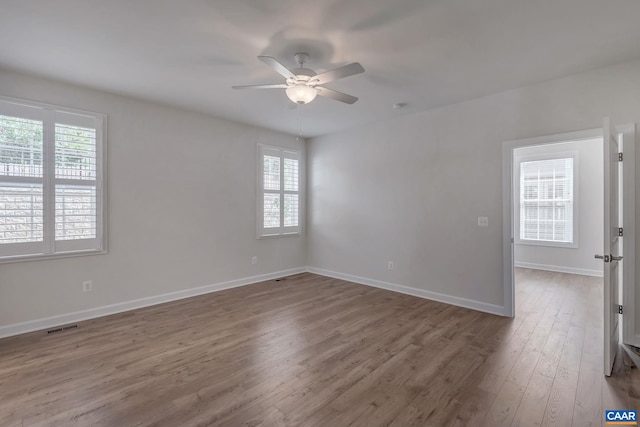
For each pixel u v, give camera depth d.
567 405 1.99
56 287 3.29
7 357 2.61
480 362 2.54
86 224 3.45
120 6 2.03
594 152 5.61
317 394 2.12
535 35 2.38
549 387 2.19
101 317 3.54
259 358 2.61
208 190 4.52
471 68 2.95
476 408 1.97
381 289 4.74
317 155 5.73
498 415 1.91
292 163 5.67
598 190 5.59
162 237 4.06
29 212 3.12
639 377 2.30
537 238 6.23
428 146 4.23
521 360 2.56
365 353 2.70
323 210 5.65
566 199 5.91
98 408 1.97
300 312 3.73
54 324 3.27
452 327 3.26
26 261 3.12
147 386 2.21
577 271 5.78
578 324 3.33
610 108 2.89
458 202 3.96
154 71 3.03
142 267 3.89
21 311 3.10
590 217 5.65
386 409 1.97
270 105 4.04
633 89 2.78
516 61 2.80
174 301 4.13
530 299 4.21
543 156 6.14
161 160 4.04
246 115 4.47
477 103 3.76
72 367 2.46
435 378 2.31
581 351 2.71
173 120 4.14
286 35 2.39
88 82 3.28
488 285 3.72
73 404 2.01
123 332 3.13
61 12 2.09
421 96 3.70
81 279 3.45
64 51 2.63
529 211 6.32
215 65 2.89
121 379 2.29
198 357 2.62
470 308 3.86
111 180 3.62
